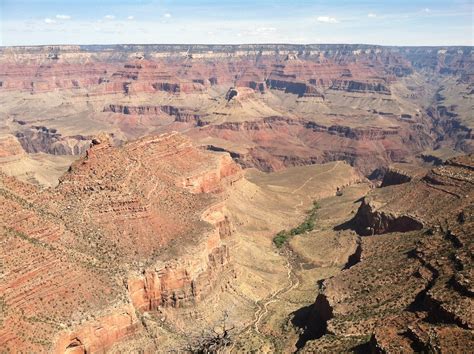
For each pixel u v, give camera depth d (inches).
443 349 2999.5
